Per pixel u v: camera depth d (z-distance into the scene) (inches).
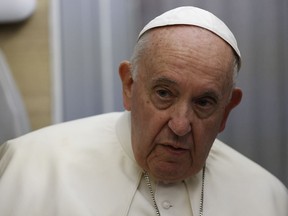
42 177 116.0
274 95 203.8
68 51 193.5
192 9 107.4
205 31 101.5
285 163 207.5
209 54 98.8
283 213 133.3
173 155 104.0
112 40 194.9
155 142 104.4
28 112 191.0
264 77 202.8
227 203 126.3
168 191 120.6
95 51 194.9
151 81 100.1
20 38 189.9
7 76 187.8
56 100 192.4
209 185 128.5
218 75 100.0
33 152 121.8
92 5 193.5
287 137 206.5
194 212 120.2
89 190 114.6
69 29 192.9
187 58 96.9
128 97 116.0
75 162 119.3
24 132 187.9
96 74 195.8
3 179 116.2
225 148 144.9
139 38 108.7
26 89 191.0
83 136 128.0
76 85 194.9
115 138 128.2
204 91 98.6
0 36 189.5
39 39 191.0
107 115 140.6
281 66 202.5
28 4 184.9
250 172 137.3
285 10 201.0
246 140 205.9
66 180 114.3
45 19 190.7
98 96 196.2
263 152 207.5
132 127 113.2
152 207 116.5
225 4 198.4
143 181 120.2
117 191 116.0
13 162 119.6
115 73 196.2
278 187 138.6
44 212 109.7
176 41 98.5
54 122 191.9
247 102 203.8
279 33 201.3
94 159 121.6
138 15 194.9
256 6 199.9
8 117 184.2
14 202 111.4
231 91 109.9
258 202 129.0
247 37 200.1
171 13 105.0
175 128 98.3
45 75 191.9
